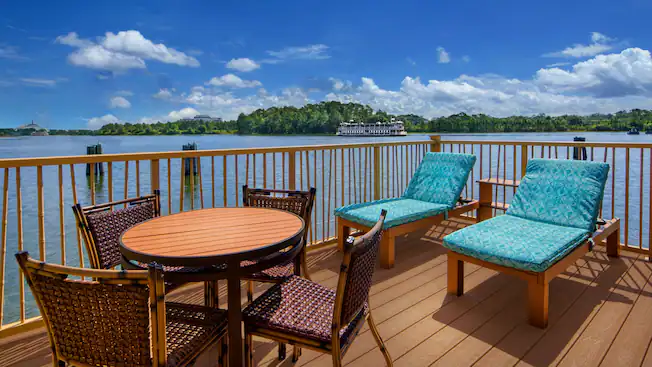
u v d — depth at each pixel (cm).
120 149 3969
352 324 174
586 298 283
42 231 255
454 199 421
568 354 216
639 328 240
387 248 350
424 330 244
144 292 119
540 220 332
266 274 230
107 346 129
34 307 485
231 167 1642
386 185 559
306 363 214
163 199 1119
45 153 3512
